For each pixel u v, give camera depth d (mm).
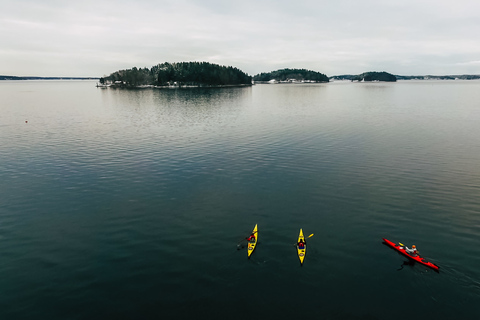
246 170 50375
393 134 76812
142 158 57625
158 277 25297
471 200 38000
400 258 27297
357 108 140125
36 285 24453
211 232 31938
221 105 159250
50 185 44656
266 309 21828
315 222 33562
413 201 38031
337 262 26875
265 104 164250
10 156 59219
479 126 86500
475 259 26953
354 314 21406
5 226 33312
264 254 28094
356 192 41000
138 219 34781
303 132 80688
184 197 40375
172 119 107812
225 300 22734
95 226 33344
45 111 134625
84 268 26484
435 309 21828
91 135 79062
